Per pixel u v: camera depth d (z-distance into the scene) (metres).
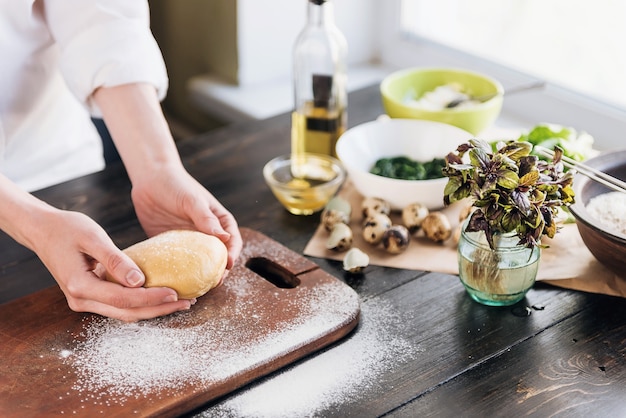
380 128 1.20
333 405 0.78
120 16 1.13
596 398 0.79
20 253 1.04
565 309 0.92
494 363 0.84
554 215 0.85
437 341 0.87
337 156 1.21
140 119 1.07
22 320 0.88
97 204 1.15
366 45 1.98
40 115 1.28
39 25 1.20
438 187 1.07
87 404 0.76
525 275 0.90
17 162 1.29
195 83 1.94
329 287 0.93
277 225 1.10
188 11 2.00
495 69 1.70
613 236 0.87
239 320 0.87
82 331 0.86
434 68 1.36
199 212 0.96
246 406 0.78
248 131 1.36
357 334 0.88
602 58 1.52
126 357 0.82
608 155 1.01
